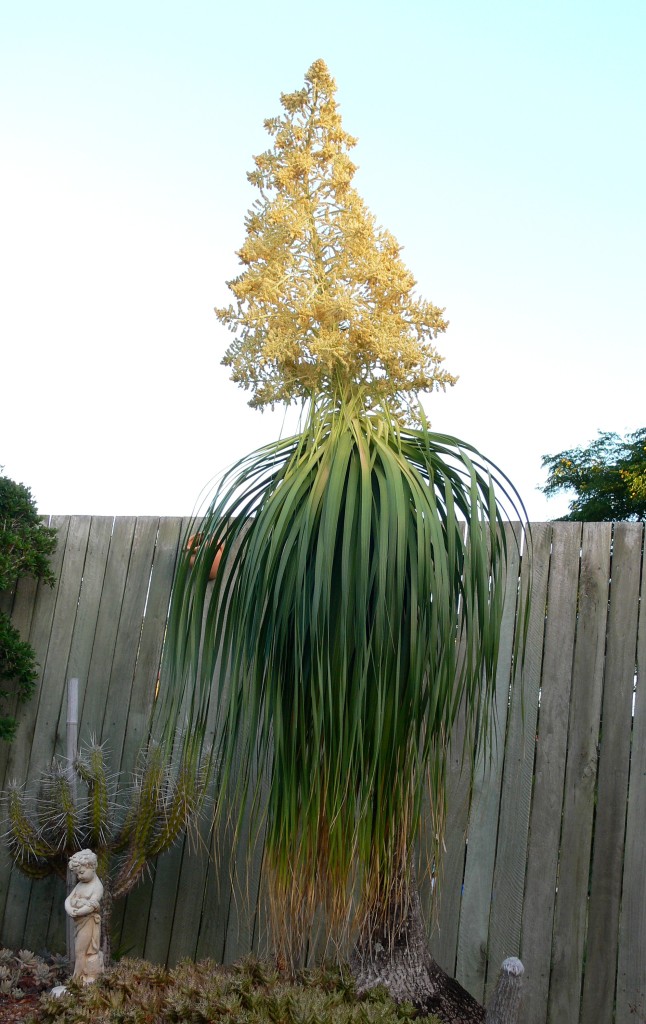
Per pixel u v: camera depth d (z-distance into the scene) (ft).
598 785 9.19
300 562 6.14
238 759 10.52
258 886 10.16
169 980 7.54
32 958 10.66
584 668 9.46
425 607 6.21
